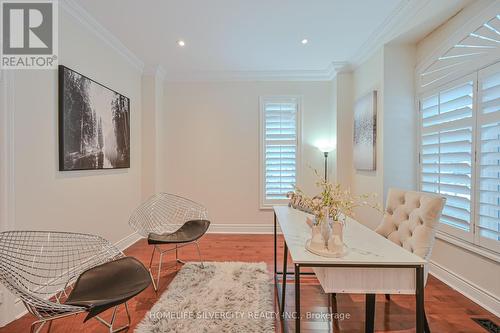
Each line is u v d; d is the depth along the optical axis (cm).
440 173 240
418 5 229
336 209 138
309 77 405
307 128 409
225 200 414
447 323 179
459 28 216
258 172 411
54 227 217
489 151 193
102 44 284
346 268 124
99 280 162
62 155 222
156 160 389
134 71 363
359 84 351
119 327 176
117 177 318
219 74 405
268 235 399
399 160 281
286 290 225
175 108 415
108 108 294
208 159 415
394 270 125
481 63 198
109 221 300
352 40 301
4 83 176
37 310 122
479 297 201
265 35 290
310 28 274
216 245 348
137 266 177
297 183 408
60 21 223
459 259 221
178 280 238
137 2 229
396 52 281
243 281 236
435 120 247
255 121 411
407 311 195
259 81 409
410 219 171
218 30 279
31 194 195
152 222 327
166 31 281
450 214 228
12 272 134
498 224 187
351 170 372
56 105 219
